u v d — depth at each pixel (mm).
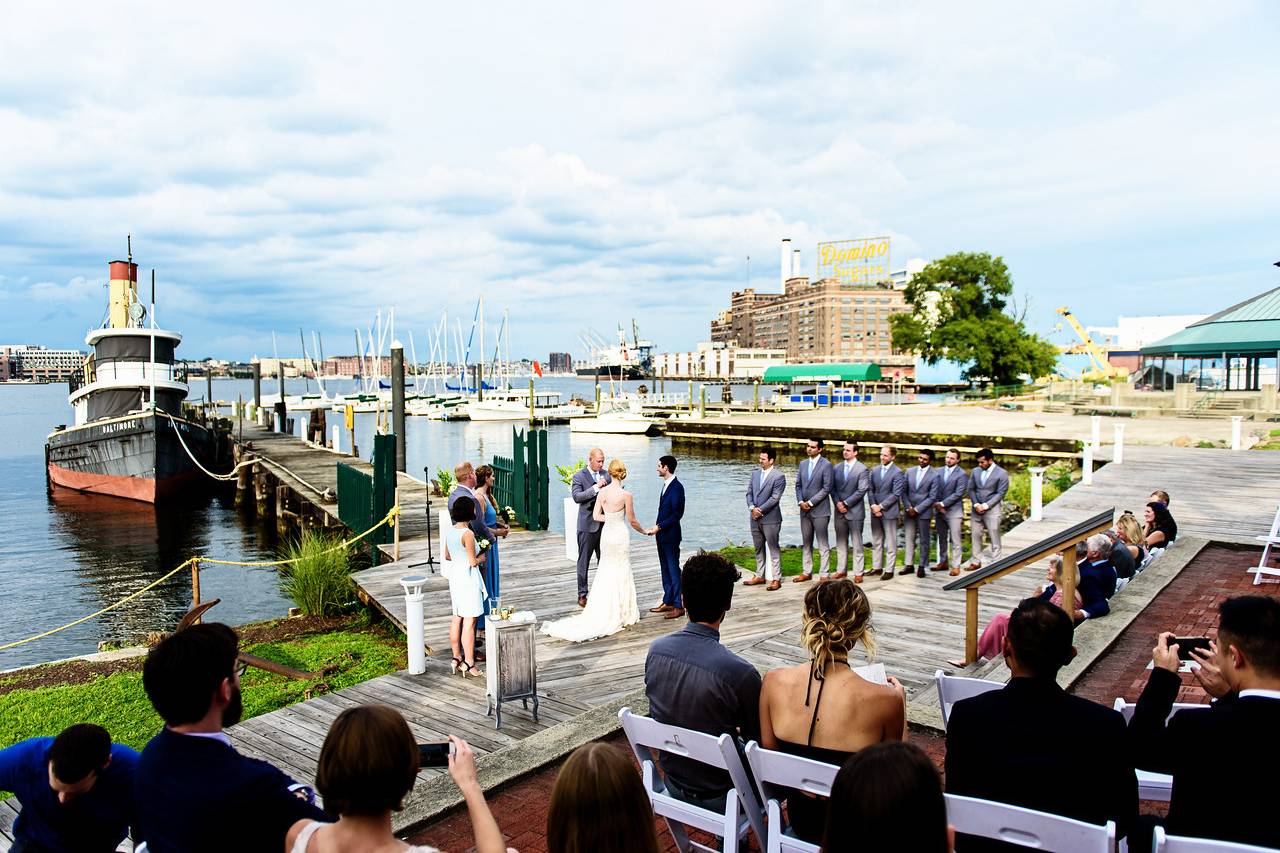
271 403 112125
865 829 1981
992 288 73438
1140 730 3609
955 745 3434
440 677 8742
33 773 3662
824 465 12398
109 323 40125
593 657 9242
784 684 3885
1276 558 12305
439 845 5238
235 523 33438
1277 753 3055
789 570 14633
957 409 66312
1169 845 2795
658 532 10773
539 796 5871
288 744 7133
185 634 2930
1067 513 17734
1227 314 52188
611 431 69812
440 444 64625
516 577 13352
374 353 108438
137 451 36406
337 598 13727
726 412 77562
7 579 23047
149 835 2855
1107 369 89438
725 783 4090
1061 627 3297
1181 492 19891
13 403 154625
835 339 198375
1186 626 9102
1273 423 41438
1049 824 3016
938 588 11727
